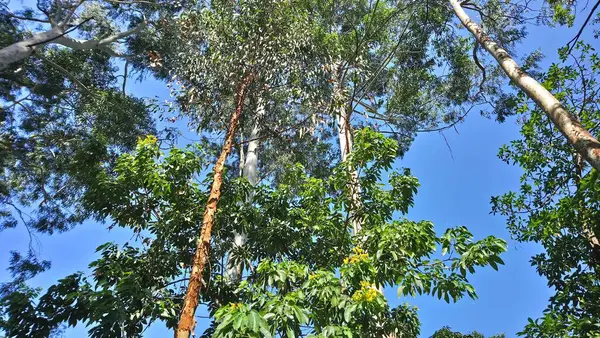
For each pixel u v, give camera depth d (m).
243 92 6.46
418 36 13.47
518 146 8.50
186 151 6.07
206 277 5.67
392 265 4.93
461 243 5.03
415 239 5.08
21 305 4.76
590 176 6.20
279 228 6.15
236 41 6.71
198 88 6.85
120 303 4.57
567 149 7.88
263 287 4.61
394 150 6.17
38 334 4.71
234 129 6.03
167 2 12.59
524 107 8.39
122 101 12.88
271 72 6.59
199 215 5.95
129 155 6.14
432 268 4.95
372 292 4.15
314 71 7.07
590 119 7.54
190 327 3.96
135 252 5.79
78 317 4.84
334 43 10.27
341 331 3.87
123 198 5.88
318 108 7.04
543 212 7.39
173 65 8.12
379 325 5.13
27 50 11.04
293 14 7.30
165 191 5.81
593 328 5.71
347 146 10.03
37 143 12.59
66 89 13.30
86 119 13.05
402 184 6.45
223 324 3.44
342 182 6.38
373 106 12.66
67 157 12.20
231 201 6.27
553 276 7.55
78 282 5.12
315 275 4.41
